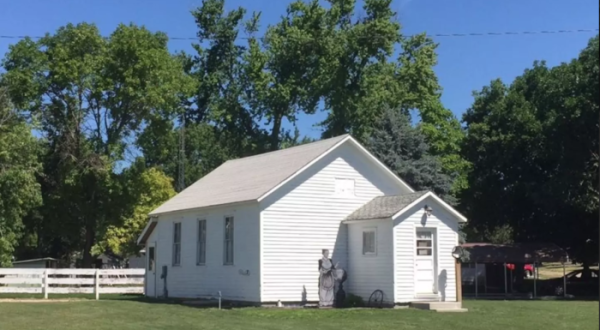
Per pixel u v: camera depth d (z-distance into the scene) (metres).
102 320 21.59
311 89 55.69
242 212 29.20
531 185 44.72
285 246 28.34
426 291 28.16
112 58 46.28
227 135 62.94
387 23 53.38
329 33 54.56
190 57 62.88
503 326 21.19
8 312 24.12
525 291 43.94
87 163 46.94
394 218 27.59
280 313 24.58
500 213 49.12
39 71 45.91
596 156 40.62
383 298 27.81
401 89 54.72
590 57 40.16
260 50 57.62
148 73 46.88
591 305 31.30
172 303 30.00
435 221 28.52
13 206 39.53
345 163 30.34
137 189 48.97
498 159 47.56
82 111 47.31
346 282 29.62
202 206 31.44
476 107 51.41
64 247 62.31
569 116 40.25
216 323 20.95
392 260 27.53
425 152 47.59
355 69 54.91
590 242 46.72
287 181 28.48
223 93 62.66
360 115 53.53
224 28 62.00
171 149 59.78
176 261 34.38
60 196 48.28
